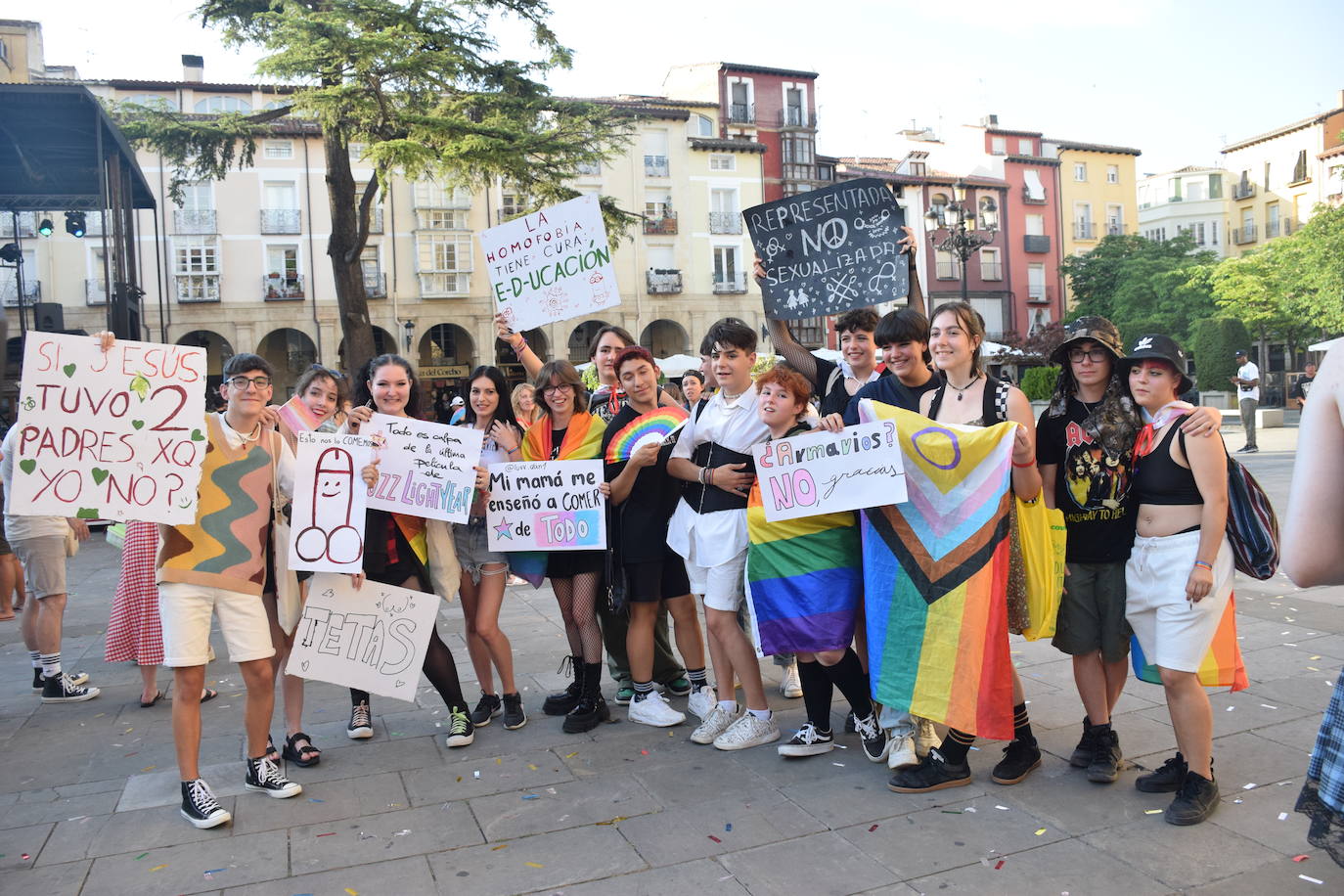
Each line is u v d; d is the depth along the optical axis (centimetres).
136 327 1435
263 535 382
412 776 406
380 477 427
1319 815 217
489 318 3572
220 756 438
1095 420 362
